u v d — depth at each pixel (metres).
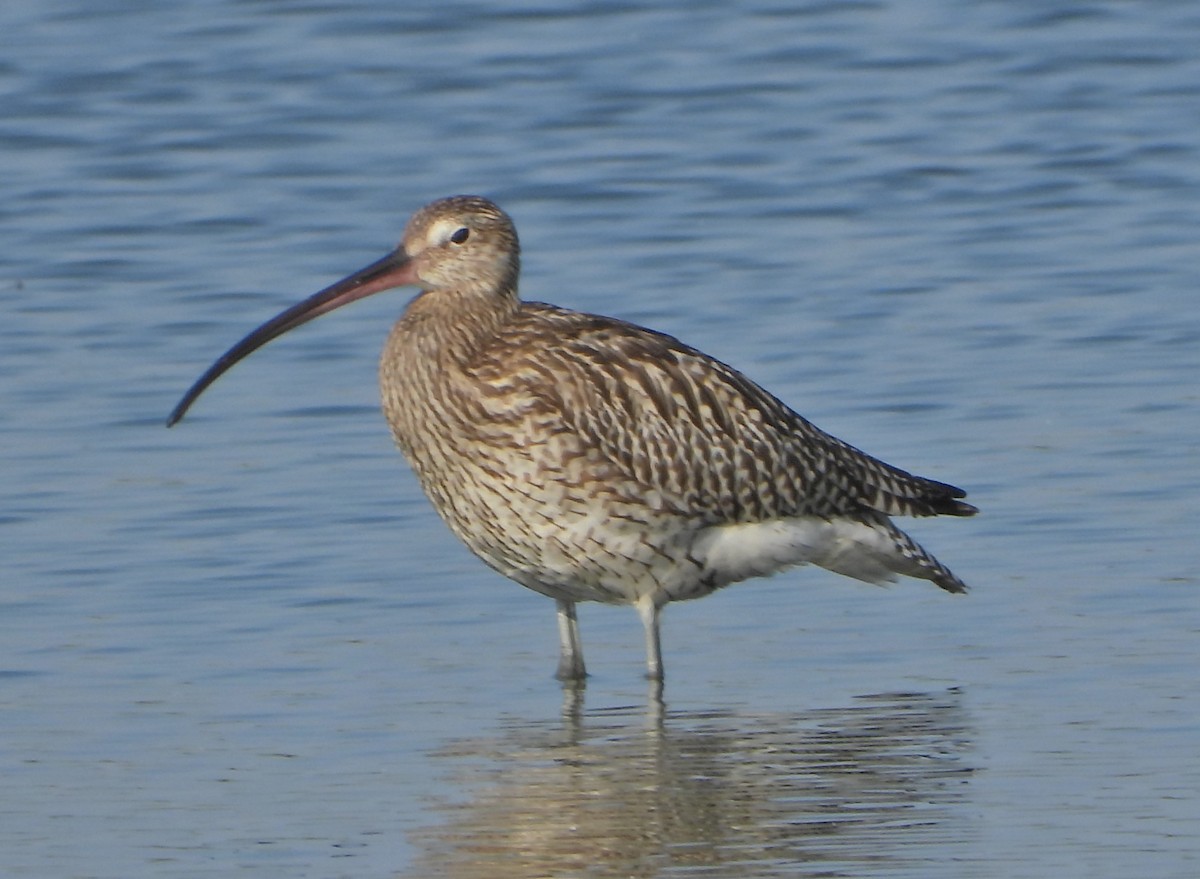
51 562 15.28
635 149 25.75
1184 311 20.50
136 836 10.95
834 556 14.55
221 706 12.87
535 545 13.78
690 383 14.01
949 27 30.11
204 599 14.64
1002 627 14.05
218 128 26.41
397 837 10.92
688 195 24.25
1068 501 16.19
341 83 27.86
